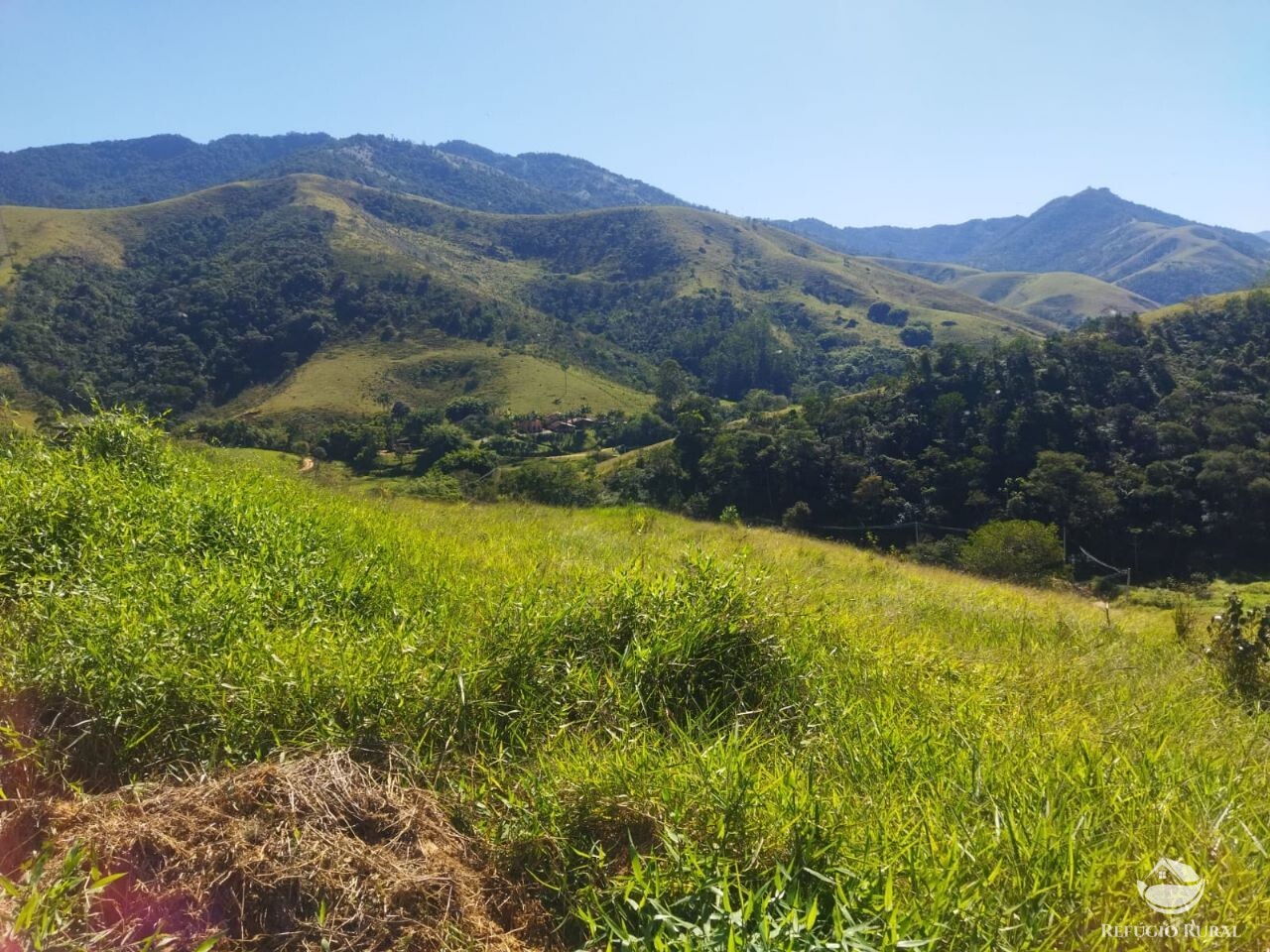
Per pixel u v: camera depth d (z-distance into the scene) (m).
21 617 3.51
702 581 4.12
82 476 5.64
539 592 4.07
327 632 3.54
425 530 7.55
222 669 3.05
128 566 4.05
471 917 2.09
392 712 2.93
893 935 1.75
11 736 2.67
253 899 2.04
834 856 2.16
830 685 3.68
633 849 2.09
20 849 2.19
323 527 5.99
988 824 2.37
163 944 1.87
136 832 2.18
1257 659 5.20
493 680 3.22
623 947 1.89
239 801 2.35
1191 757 3.16
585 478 55.75
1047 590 16.77
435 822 2.44
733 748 2.76
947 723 3.24
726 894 1.89
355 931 1.97
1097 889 2.02
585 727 3.08
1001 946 1.86
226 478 7.60
